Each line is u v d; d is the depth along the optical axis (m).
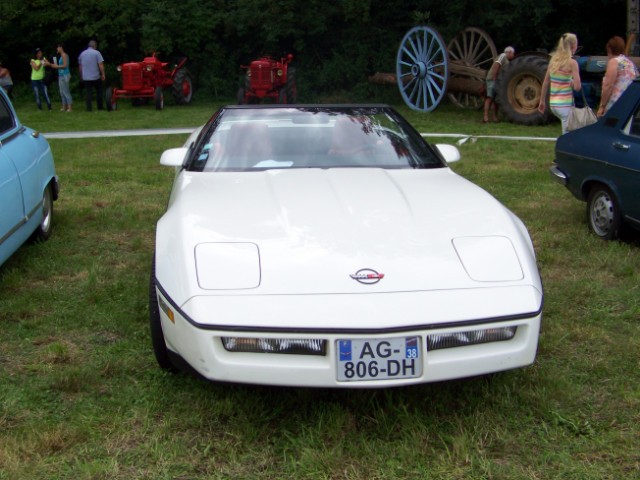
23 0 21.98
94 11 22.23
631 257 5.26
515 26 19.33
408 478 2.62
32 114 17.52
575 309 4.33
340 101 21.30
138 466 2.68
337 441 2.83
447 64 16.47
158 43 21.23
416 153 4.35
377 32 21.23
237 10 21.98
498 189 7.82
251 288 2.84
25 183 4.94
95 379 3.32
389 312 2.76
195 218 3.31
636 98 5.53
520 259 3.09
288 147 4.27
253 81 18.50
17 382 3.33
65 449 2.78
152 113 17.81
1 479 2.55
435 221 3.32
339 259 2.96
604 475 2.62
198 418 2.98
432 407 3.10
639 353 3.65
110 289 4.59
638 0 14.66
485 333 2.83
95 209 6.93
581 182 5.97
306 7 21.02
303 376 2.74
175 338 2.93
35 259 5.23
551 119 14.61
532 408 3.10
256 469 2.68
